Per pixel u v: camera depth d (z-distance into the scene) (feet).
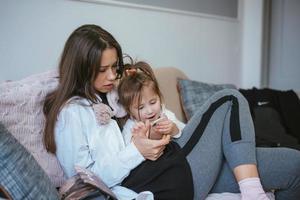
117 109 4.10
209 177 3.82
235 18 8.81
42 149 3.67
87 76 3.78
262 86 9.32
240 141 3.84
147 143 3.55
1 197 2.73
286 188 4.08
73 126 3.60
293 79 9.17
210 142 3.92
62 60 3.90
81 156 3.57
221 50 8.53
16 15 4.66
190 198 3.60
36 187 2.71
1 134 2.71
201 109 4.18
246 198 3.56
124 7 6.10
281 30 9.31
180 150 3.81
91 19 5.60
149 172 3.58
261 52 8.91
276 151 4.10
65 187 3.38
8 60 4.64
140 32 6.48
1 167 2.56
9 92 3.59
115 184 3.56
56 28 5.14
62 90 3.74
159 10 6.77
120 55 4.05
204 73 8.17
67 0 5.23
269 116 6.62
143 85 4.04
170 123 3.84
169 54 7.18
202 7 7.86
